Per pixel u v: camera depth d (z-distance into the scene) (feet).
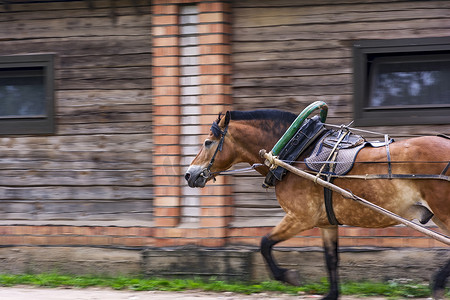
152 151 37.45
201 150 29.81
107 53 38.27
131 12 37.91
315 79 35.29
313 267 34.45
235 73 36.22
